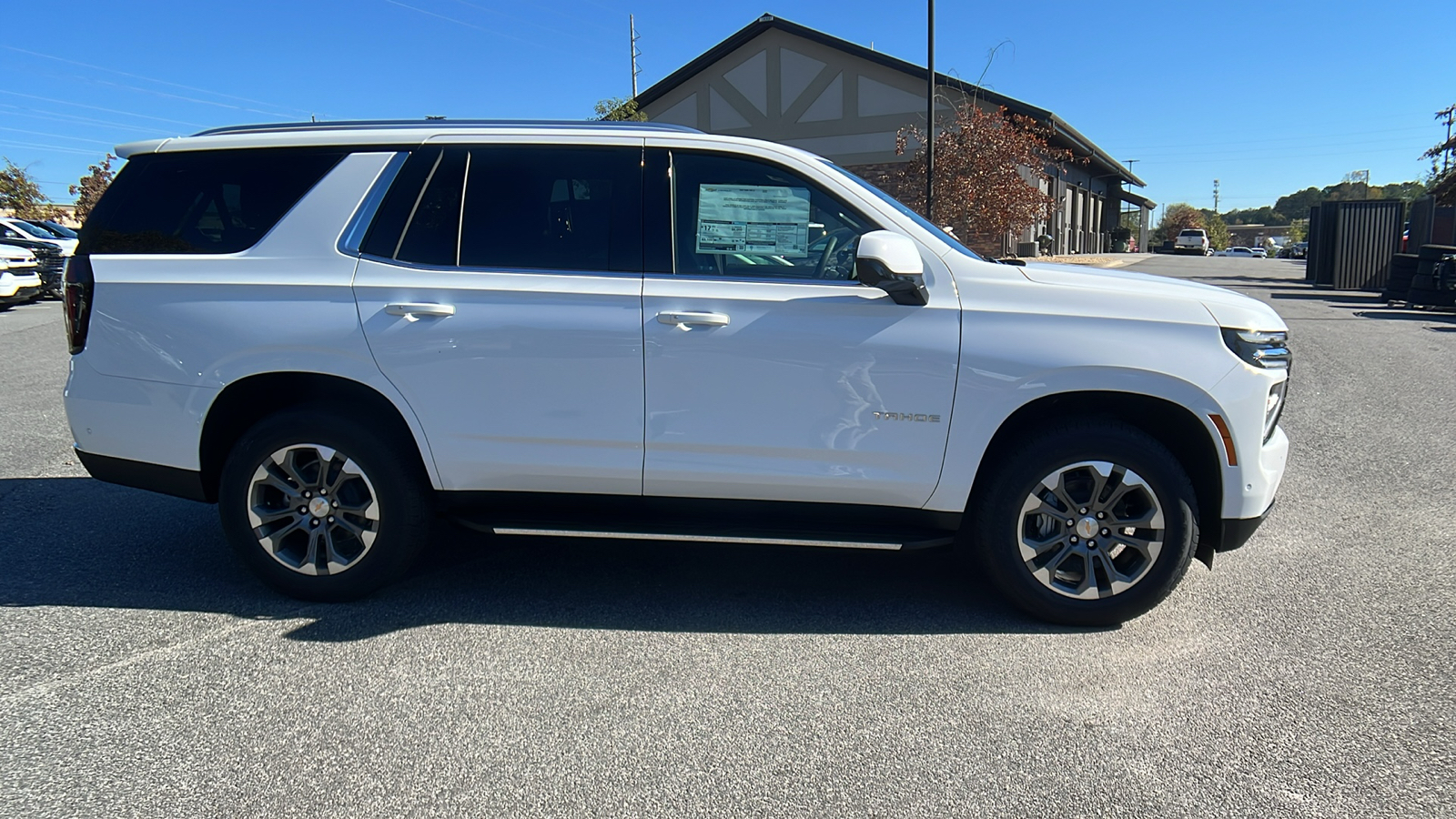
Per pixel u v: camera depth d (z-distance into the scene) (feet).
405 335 11.53
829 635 11.59
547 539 15.24
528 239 11.80
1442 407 24.99
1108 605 11.53
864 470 11.49
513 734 9.26
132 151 12.42
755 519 12.00
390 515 11.96
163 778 8.45
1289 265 114.62
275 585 12.27
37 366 32.53
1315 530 15.49
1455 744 9.07
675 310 11.34
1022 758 8.88
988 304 11.26
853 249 11.64
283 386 12.23
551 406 11.58
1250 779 8.53
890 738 9.23
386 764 8.73
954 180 63.72
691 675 10.52
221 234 12.11
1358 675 10.48
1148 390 11.10
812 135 81.61
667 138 11.89
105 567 13.61
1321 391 27.25
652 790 8.38
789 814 8.04
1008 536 11.53
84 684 10.12
